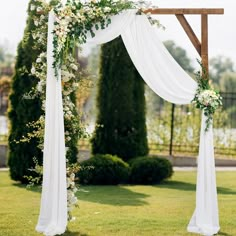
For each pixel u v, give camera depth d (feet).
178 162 49.19
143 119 41.73
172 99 23.97
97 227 24.45
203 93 23.52
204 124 23.99
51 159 22.58
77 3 23.03
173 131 51.70
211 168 23.94
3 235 22.88
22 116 37.19
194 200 31.96
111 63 41.34
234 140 52.29
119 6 23.16
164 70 23.80
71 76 23.32
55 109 22.61
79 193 33.86
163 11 23.61
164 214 27.63
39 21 23.79
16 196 32.55
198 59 24.03
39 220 22.65
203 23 23.86
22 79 37.14
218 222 24.06
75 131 24.25
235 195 34.06
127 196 33.06
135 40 23.53
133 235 23.12
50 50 22.75
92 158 38.47
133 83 41.45
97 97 41.75
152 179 38.91
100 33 23.30
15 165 37.55
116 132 41.37
